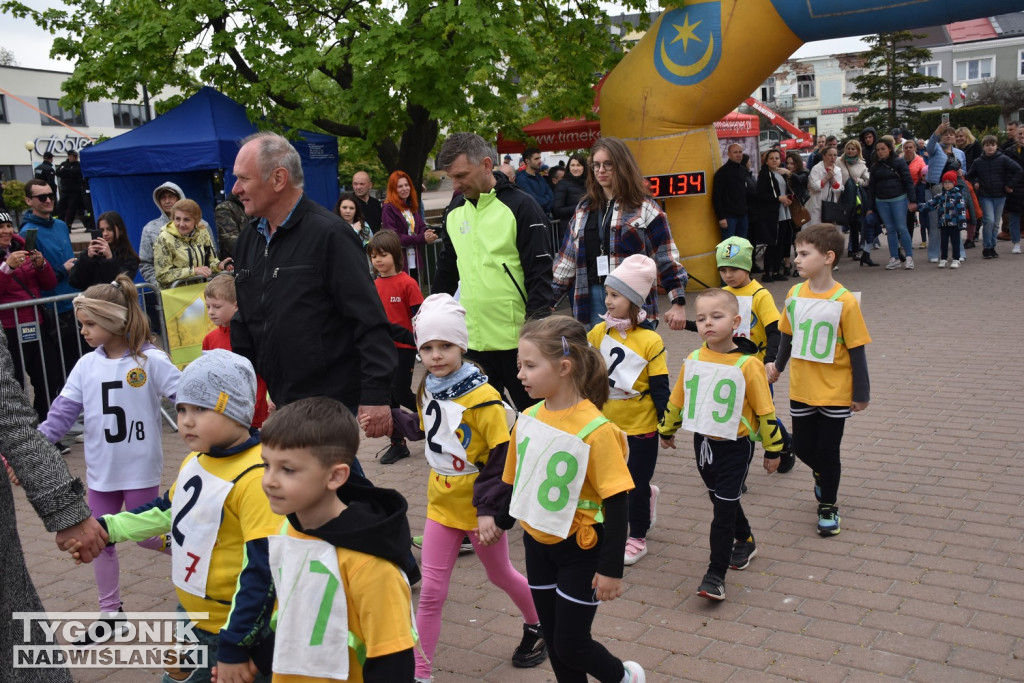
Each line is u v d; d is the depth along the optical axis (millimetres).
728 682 3441
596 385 3076
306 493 2258
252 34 11711
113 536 2805
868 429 6551
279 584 2344
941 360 8398
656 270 4734
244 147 3441
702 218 12945
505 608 4191
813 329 4688
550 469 2996
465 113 11945
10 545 2564
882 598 4047
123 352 4109
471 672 3635
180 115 11016
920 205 15781
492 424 3412
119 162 10617
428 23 11273
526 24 13422
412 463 6465
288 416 2260
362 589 2260
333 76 13156
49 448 2689
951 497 5184
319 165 12367
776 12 11664
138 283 7688
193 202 7566
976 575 4211
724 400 4066
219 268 7828
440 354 3447
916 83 48938
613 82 13008
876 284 12805
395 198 9875
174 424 7641
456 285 5074
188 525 2684
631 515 4598
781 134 29859
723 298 4109
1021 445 5992
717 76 12148
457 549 3566
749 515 5141
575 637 2988
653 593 4238
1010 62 62094
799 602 4066
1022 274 12758
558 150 15609
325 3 12516
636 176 5117
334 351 3580
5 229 7320
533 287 4809
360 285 3525
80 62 11914
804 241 4746
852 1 11234
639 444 4516
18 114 42344
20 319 7164
